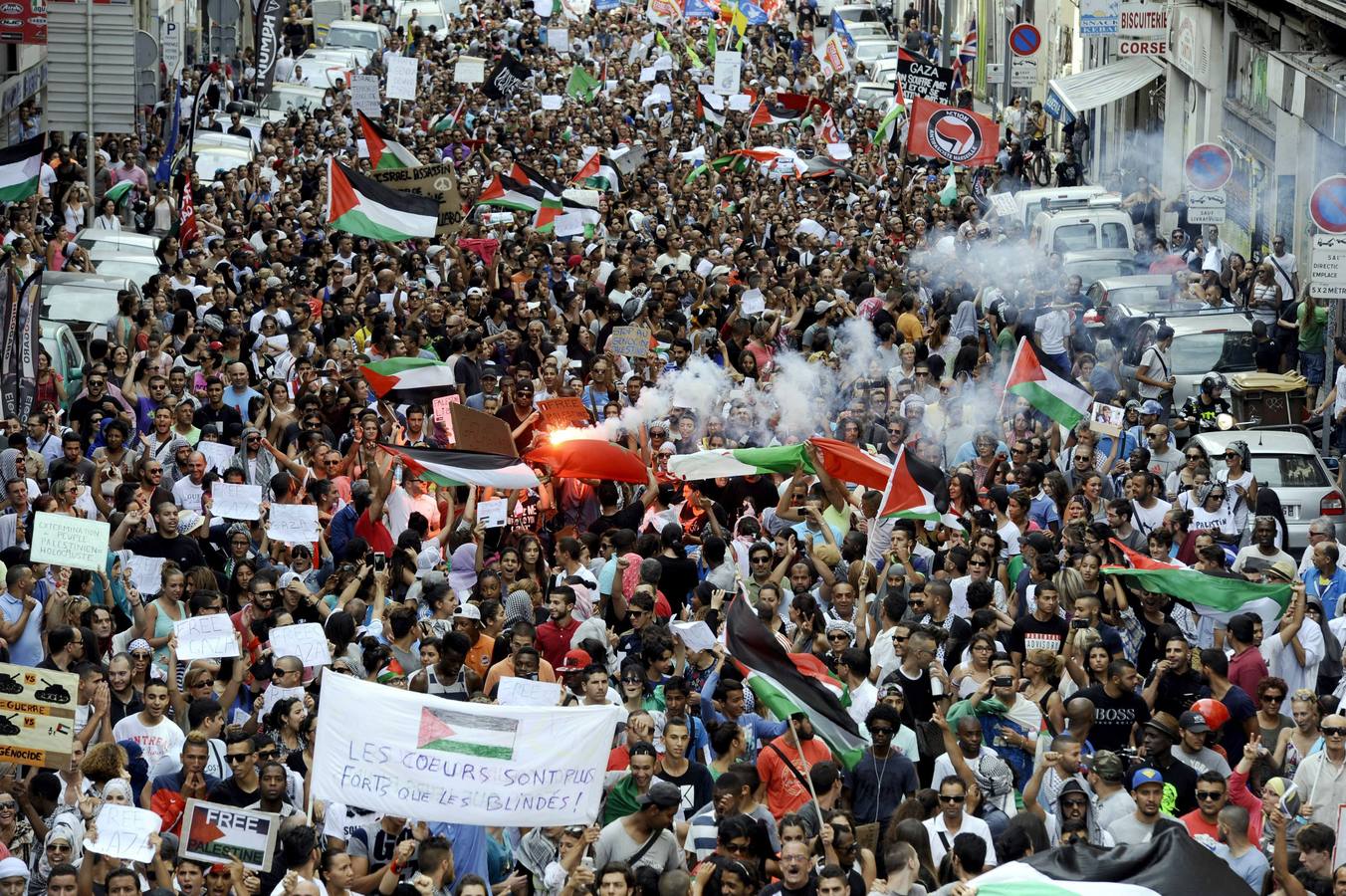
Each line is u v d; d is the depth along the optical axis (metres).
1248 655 14.69
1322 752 12.45
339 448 19.94
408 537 15.77
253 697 14.05
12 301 19.81
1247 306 31.00
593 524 18.09
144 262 28.30
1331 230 25.47
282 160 41.31
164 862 11.05
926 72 47.47
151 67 40.84
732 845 10.84
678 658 13.95
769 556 15.65
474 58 58.94
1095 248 34.09
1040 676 14.10
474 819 10.86
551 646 14.65
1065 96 47.81
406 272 29.50
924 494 16.64
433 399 20.97
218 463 18.42
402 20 74.50
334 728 10.83
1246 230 38.72
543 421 19.56
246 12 64.06
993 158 39.53
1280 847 11.30
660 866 11.21
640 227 34.69
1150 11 45.16
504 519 16.94
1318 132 33.28
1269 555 16.73
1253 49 38.66
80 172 34.94
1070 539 16.80
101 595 14.95
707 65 64.19
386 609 14.27
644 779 11.77
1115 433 20.20
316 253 30.50
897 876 10.67
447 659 13.30
